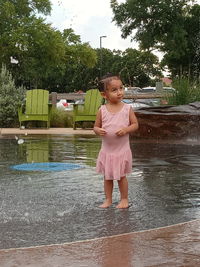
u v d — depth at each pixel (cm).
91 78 7869
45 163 707
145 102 1748
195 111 1071
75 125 1575
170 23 4334
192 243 300
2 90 1775
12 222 361
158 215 383
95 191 483
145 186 511
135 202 432
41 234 328
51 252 285
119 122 420
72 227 346
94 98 1584
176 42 4266
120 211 397
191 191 486
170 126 1044
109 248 291
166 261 266
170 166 666
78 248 292
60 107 2017
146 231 331
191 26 4391
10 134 1344
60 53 4188
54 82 8000
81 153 848
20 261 269
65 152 865
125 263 263
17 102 1717
